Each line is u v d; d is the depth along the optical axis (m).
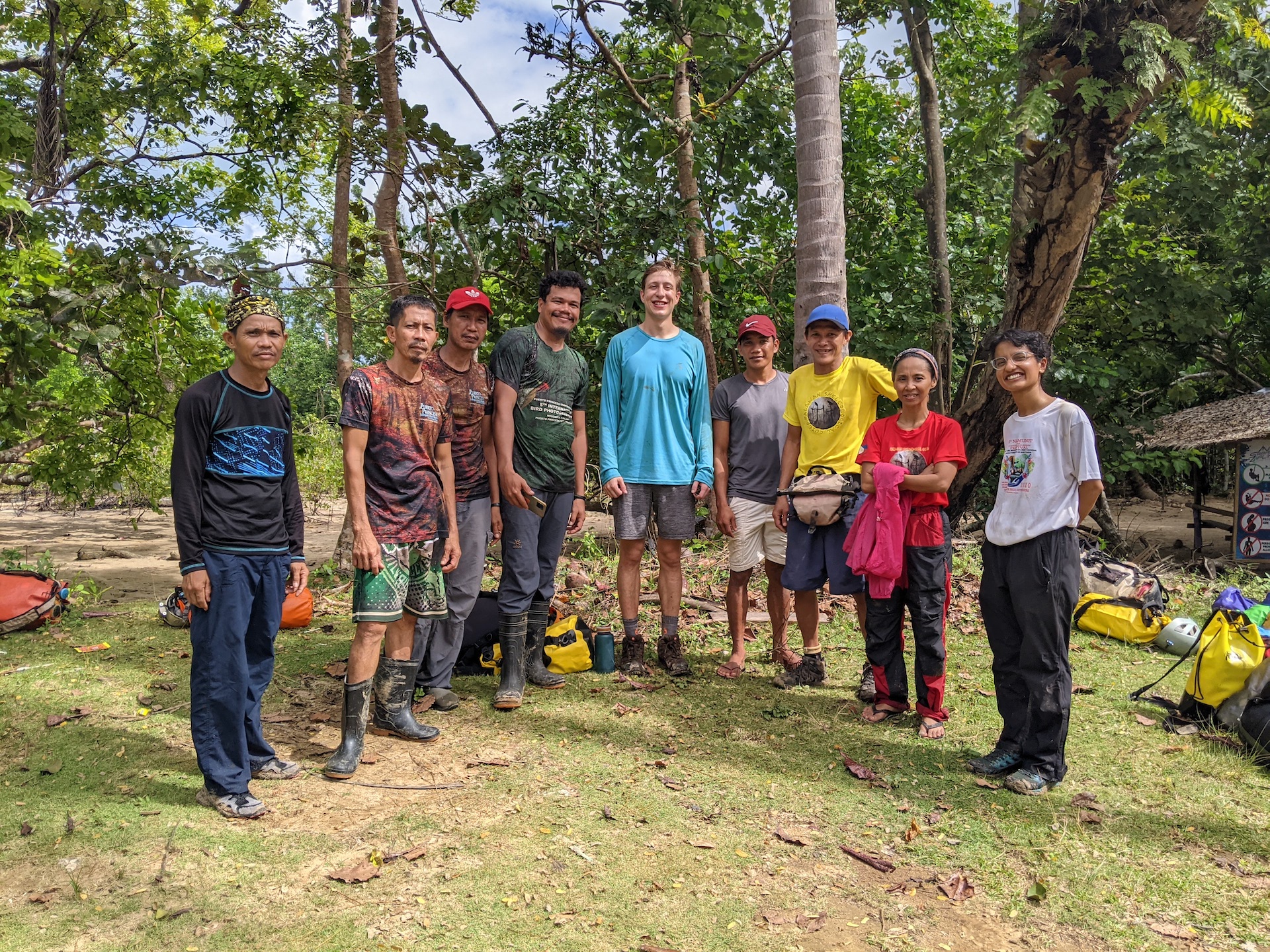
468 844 3.23
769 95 10.73
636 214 8.85
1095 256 12.04
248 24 8.65
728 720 4.59
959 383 11.36
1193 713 4.56
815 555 4.81
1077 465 3.64
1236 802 3.69
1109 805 3.65
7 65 10.77
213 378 3.33
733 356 10.60
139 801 3.50
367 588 3.79
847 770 3.99
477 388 4.67
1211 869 3.17
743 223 11.31
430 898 2.88
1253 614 4.63
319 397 36.69
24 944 2.60
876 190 10.88
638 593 5.34
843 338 4.88
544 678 5.05
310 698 4.77
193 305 7.62
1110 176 8.02
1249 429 9.00
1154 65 6.90
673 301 5.17
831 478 4.69
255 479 3.38
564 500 4.96
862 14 8.85
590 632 5.60
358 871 2.99
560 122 9.38
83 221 8.59
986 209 12.24
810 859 3.21
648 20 8.91
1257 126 12.00
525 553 4.72
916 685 4.50
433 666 4.73
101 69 11.22
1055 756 3.77
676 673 5.27
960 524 10.78
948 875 3.12
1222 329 12.70
